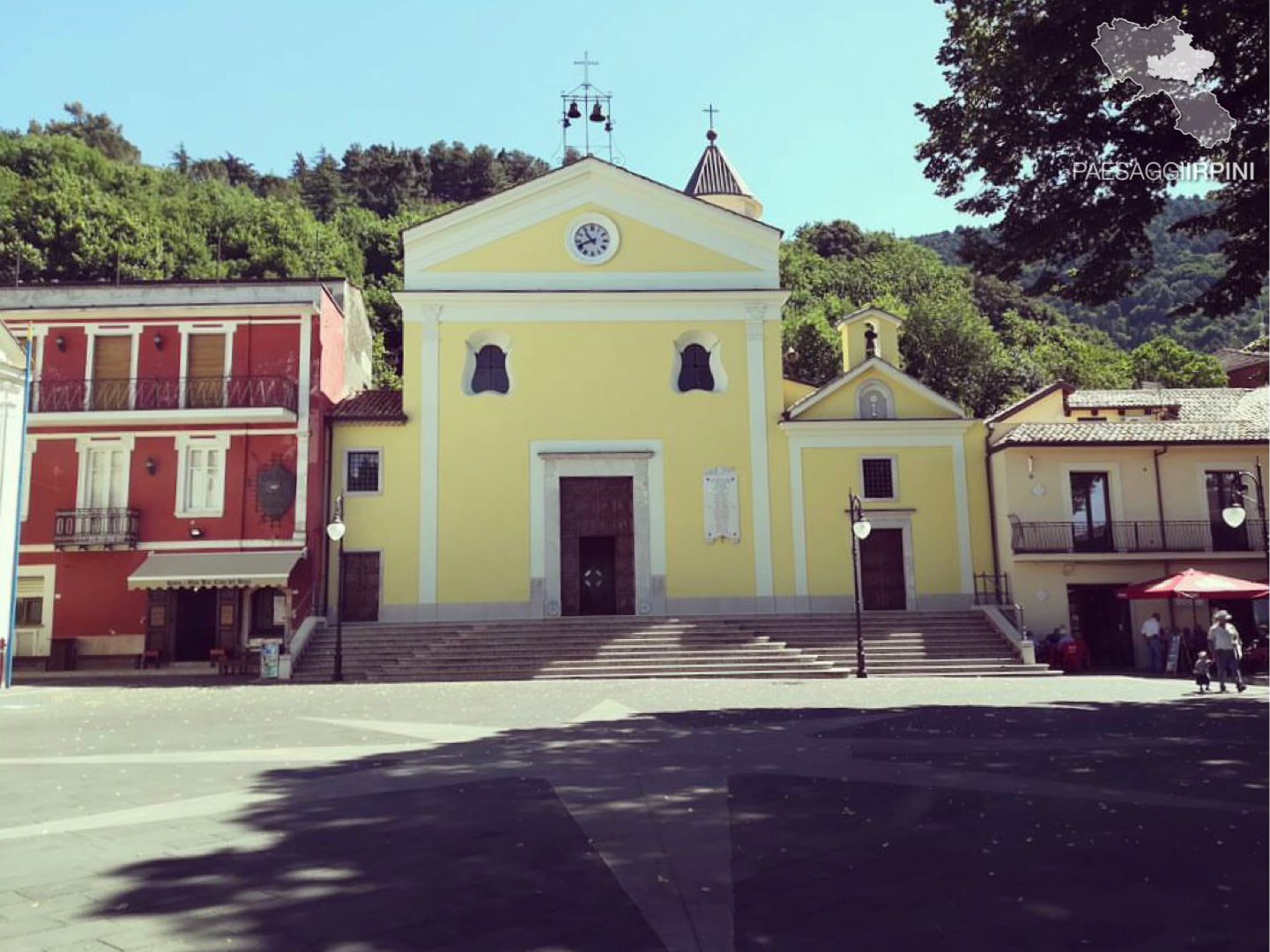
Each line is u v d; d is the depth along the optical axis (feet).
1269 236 44.14
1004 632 84.58
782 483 97.55
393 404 99.66
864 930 16.10
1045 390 102.63
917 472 97.55
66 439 91.20
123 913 17.26
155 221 220.02
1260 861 20.42
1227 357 172.76
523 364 98.22
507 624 87.04
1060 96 43.50
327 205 366.43
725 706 53.83
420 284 99.40
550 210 101.04
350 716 50.44
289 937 15.90
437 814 25.55
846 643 83.61
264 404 92.48
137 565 89.76
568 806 26.61
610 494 97.91
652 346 99.55
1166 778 30.35
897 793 28.12
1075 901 17.65
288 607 86.17
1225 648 61.62
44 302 93.30
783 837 22.84
